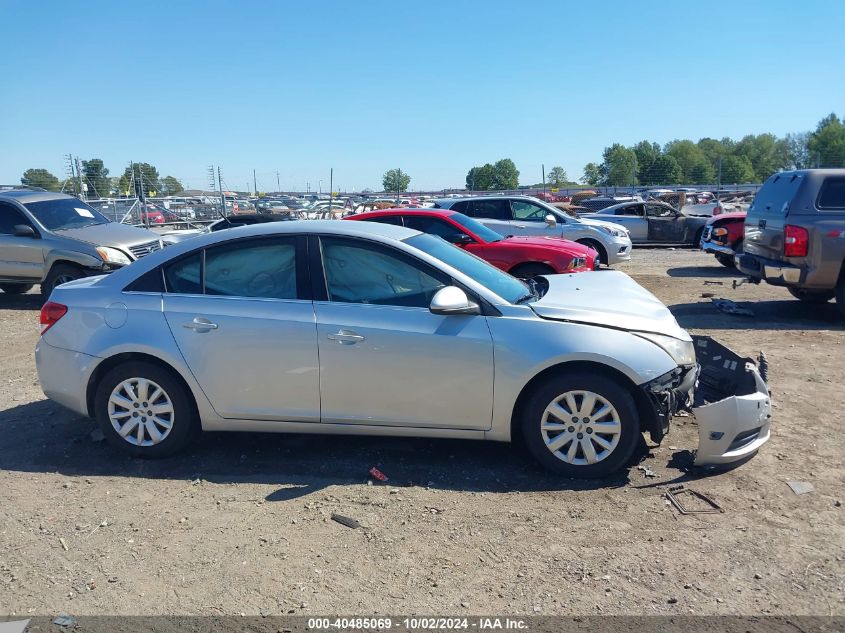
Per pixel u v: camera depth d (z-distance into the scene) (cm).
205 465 476
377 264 461
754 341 795
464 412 446
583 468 438
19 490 440
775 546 360
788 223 882
